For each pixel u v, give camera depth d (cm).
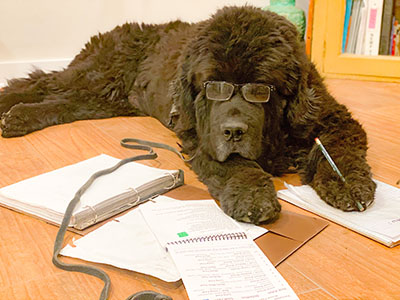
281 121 218
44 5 434
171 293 140
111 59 343
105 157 238
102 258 154
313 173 213
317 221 183
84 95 337
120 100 348
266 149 216
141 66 343
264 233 172
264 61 196
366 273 151
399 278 149
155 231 168
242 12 211
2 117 308
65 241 170
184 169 240
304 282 146
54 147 277
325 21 454
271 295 134
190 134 244
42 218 187
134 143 280
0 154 265
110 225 175
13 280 149
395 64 440
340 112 232
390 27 451
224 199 184
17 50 437
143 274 149
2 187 218
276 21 209
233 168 199
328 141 217
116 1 462
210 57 201
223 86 199
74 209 177
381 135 296
